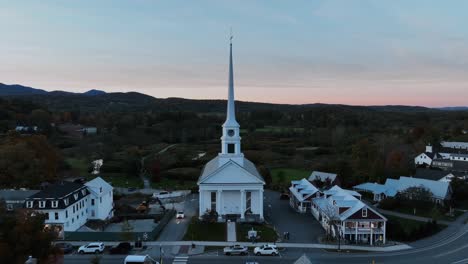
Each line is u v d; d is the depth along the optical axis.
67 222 60.66
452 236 63.12
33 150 91.56
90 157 138.12
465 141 177.75
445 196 82.19
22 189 78.56
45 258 34.19
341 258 52.00
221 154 73.19
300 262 37.47
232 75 74.19
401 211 79.69
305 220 71.94
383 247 57.25
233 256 52.66
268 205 84.38
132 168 118.25
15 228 32.62
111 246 56.00
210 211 67.50
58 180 100.38
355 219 59.56
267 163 137.88
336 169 102.94
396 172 101.75
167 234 62.22
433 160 133.38
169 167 126.88
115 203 83.56
